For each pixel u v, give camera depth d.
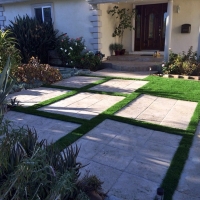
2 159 1.46
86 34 9.70
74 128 3.87
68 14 9.91
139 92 5.86
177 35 9.86
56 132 3.73
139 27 11.09
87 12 9.38
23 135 1.65
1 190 1.48
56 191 1.47
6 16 11.63
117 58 10.23
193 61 7.63
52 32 10.26
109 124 4.00
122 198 2.27
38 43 9.67
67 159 2.15
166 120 4.18
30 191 1.54
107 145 3.30
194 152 3.12
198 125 3.96
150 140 3.45
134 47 11.34
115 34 10.62
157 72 8.36
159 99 5.35
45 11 10.55
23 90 6.31
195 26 9.45
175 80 6.97
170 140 3.45
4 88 2.56
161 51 10.86
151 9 10.69
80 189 2.02
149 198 2.27
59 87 6.59
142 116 4.37
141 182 2.51
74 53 9.38
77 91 6.11
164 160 2.93
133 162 2.89
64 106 4.99
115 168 2.76
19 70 6.68
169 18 8.05
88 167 2.78
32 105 5.03
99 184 2.24
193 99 5.23
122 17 10.51
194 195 2.32
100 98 5.53
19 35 9.55
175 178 2.55
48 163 1.72
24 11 11.03
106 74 8.27
